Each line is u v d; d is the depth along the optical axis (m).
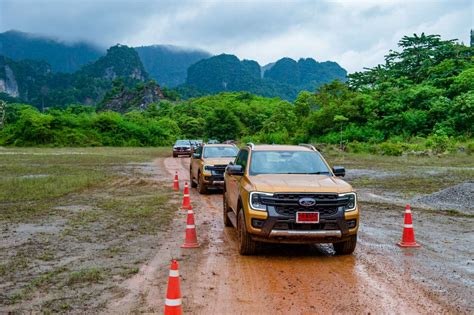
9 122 105.06
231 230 9.96
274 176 8.17
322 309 5.29
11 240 8.90
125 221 10.95
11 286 6.17
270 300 5.59
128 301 5.59
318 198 7.25
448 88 65.56
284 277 6.54
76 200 14.48
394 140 54.44
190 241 8.40
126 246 8.45
